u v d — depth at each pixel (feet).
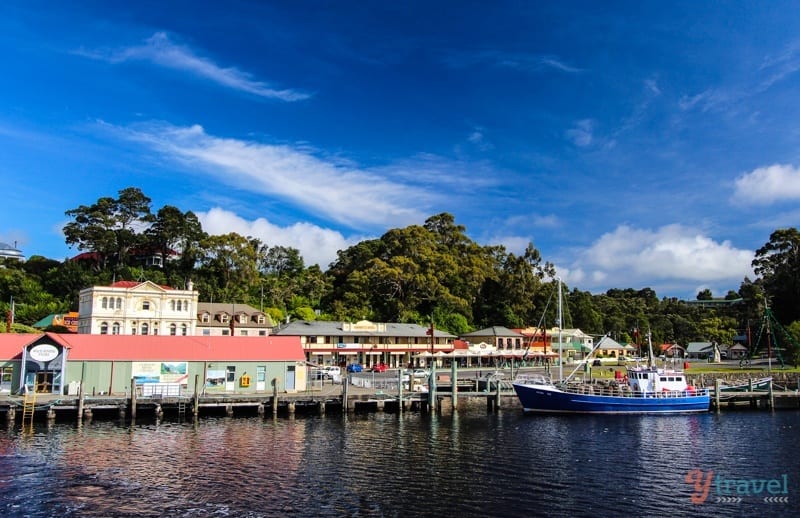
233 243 481.87
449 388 239.91
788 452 152.15
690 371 347.77
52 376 194.08
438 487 117.39
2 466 127.03
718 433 178.70
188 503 105.81
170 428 170.19
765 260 524.11
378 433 169.07
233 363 212.43
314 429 173.06
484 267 565.12
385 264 480.23
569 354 479.82
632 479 125.70
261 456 138.72
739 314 589.32
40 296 406.82
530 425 188.14
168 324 345.10
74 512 100.99
